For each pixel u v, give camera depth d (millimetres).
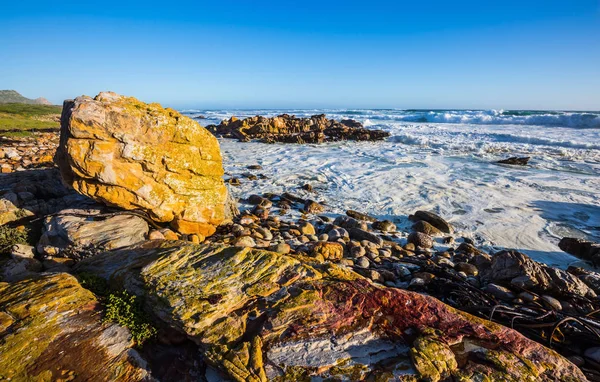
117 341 3617
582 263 7258
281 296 4023
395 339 3605
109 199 6176
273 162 19062
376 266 6719
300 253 6648
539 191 12609
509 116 43719
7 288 4113
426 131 35031
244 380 3150
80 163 5777
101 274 4793
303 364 3301
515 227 9227
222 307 3812
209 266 4508
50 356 3299
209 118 65562
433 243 8180
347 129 34594
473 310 4879
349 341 3531
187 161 6605
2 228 5918
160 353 3682
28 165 13227
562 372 3287
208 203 7086
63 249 5523
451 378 3166
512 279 5500
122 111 5891
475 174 15516
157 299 3951
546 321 4598
